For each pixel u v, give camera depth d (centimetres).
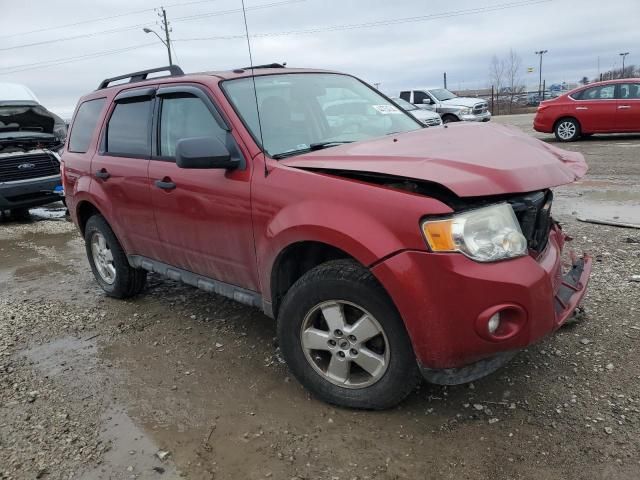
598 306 386
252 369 347
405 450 258
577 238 551
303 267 315
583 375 305
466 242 238
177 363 363
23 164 936
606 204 692
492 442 259
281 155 317
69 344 405
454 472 242
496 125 347
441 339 246
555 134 1408
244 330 407
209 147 300
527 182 249
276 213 293
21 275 607
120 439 283
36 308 488
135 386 337
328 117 372
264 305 324
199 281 381
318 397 303
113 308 475
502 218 248
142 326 429
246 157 316
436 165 252
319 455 260
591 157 1071
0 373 364
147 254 429
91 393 331
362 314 276
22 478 258
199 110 356
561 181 263
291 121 348
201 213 345
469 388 304
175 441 279
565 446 251
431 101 2095
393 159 266
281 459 260
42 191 948
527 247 260
